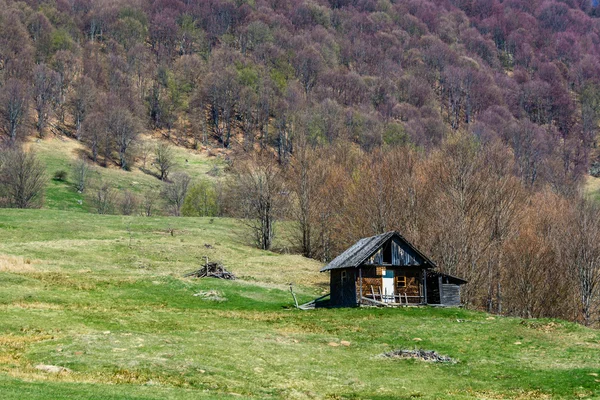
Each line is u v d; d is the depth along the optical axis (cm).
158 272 7894
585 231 8125
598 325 8369
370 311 5847
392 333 4822
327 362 3769
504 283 8444
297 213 10994
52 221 10844
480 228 7900
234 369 3356
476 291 7862
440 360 3975
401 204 9169
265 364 3547
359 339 4616
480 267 7881
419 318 5494
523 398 3156
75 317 4738
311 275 8688
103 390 2589
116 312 5162
